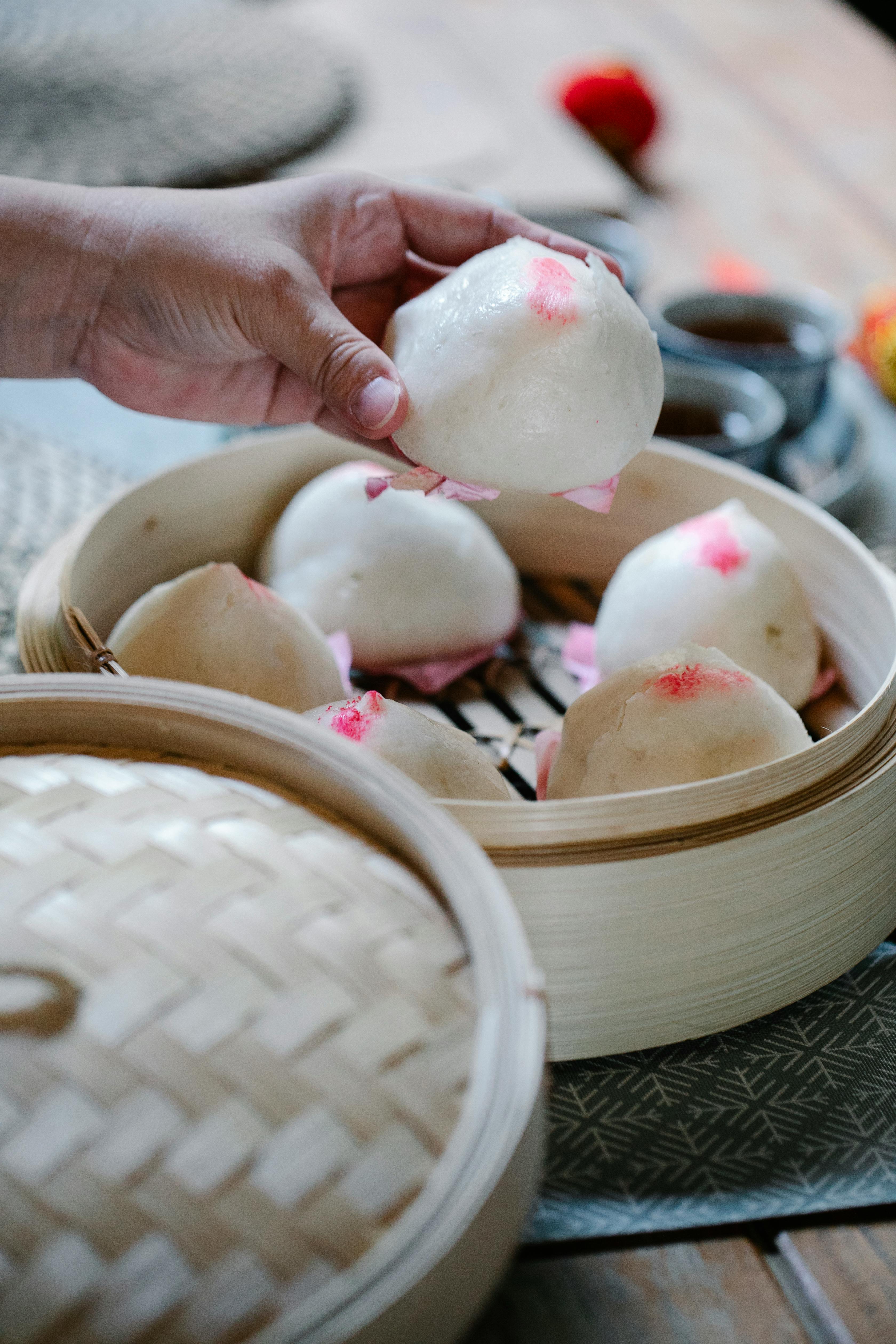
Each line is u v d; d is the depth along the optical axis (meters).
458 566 0.68
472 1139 0.46
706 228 1.02
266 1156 0.46
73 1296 0.43
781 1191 0.54
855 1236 0.54
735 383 0.76
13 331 0.65
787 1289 0.53
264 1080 0.47
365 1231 0.45
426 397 0.59
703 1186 0.54
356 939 0.49
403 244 0.68
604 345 0.59
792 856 0.56
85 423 0.81
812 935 0.57
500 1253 0.47
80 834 0.50
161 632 0.62
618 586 0.67
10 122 0.92
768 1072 0.57
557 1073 0.57
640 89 1.10
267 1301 0.44
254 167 0.91
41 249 0.63
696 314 0.83
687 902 0.55
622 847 0.54
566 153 1.03
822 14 1.43
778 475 0.78
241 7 1.28
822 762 0.56
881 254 0.99
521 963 0.49
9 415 0.81
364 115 1.07
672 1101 0.56
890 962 0.60
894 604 0.63
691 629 0.65
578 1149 0.55
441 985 0.49
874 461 0.81
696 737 0.58
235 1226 0.45
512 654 0.70
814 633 0.66
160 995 0.48
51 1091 0.47
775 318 0.83
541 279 0.59
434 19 1.37
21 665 0.64
